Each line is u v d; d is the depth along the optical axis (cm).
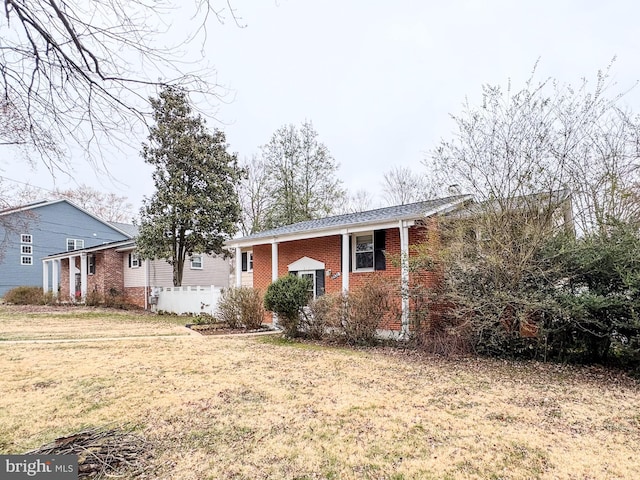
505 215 859
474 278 857
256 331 1317
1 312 1877
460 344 866
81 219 3041
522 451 389
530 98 905
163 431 441
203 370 722
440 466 359
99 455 365
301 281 1160
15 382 637
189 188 2000
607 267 747
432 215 1002
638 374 691
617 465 361
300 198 2795
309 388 604
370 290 1020
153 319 1716
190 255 2106
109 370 719
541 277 805
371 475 345
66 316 1773
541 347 802
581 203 927
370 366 757
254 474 347
